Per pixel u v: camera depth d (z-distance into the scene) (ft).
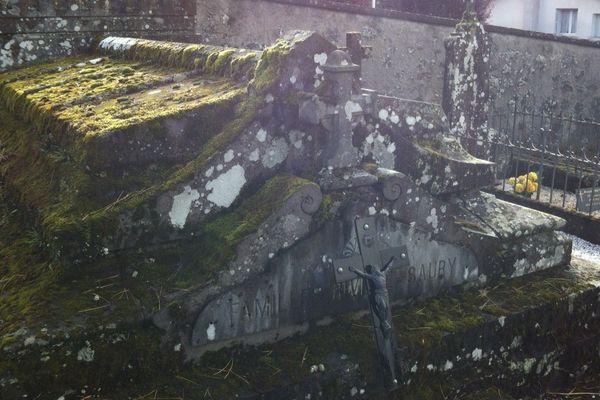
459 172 14.37
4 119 14.84
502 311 13.12
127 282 10.33
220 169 11.06
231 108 11.53
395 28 32.60
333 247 11.59
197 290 10.37
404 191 12.09
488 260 13.93
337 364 11.15
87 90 13.50
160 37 19.99
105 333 9.61
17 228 11.85
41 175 12.02
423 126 14.15
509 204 15.47
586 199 27.04
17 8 17.44
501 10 63.21
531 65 36.73
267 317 11.16
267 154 11.43
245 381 10.43
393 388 11.38
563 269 15.34
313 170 11.64
